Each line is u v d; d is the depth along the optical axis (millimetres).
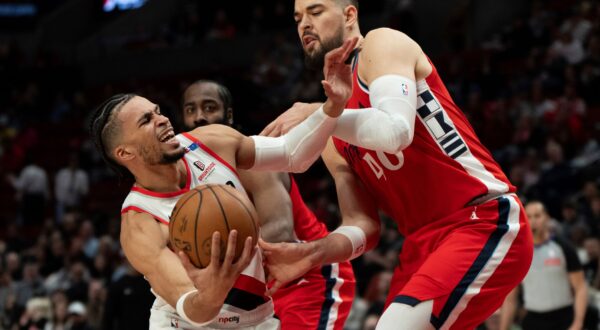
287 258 3984
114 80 23703
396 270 4527
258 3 23469
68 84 23844
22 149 20766
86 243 14531
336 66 3896
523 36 17766
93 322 10906
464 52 18203
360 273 10797
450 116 4234
